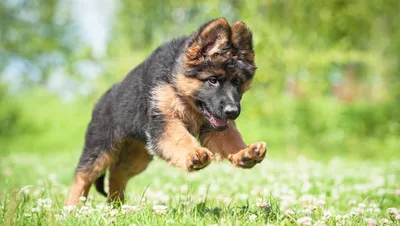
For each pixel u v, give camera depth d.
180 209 4.17
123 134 4.99
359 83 20.53
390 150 14.60
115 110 5.04
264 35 12.38
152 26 20.12
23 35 26.34
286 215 4.03
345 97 19.78
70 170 8.67
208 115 4.45
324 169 8.18
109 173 5.45
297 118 15.08
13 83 22.17
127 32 20.66
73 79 19.11
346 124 15.65
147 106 4.57
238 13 12.79
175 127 4.43
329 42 14.27
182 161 4.11
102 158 5.25
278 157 12.02
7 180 5.64
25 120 18.77
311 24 13.83
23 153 14.80
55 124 18.66
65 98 20.58
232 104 4.28
